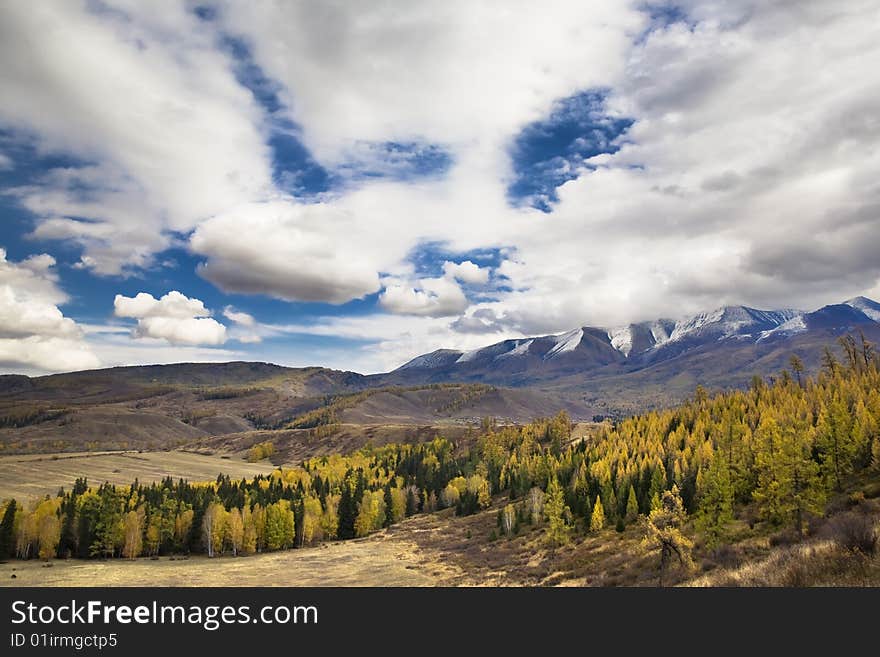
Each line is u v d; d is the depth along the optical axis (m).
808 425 87.44
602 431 163.50
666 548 48.69
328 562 95.75
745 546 49.41
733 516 66.81
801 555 30.16
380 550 107.38
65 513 113.69
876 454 62.47
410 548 106.94
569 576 63.31
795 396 120.50
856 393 104.31
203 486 161.25
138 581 78.31
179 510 123.00
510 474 155.25
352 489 159.75
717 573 39.97
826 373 138.12
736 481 73.88
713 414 135.88
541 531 99.00
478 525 121.81
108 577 82.44
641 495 94.00
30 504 129.12
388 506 150.88
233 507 125.38
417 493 166.62
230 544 119.38
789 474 52.84
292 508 135.00
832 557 26.70
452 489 159.12
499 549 92.44
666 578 46.06
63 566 95.19
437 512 156.12
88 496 118.50
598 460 127.25
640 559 60.50
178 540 118.62
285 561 99.44
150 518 116.31
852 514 46.53
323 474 196.75
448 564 86.00
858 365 133.75
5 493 157.50
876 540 26.09
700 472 82.38
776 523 55.94
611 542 77.75
